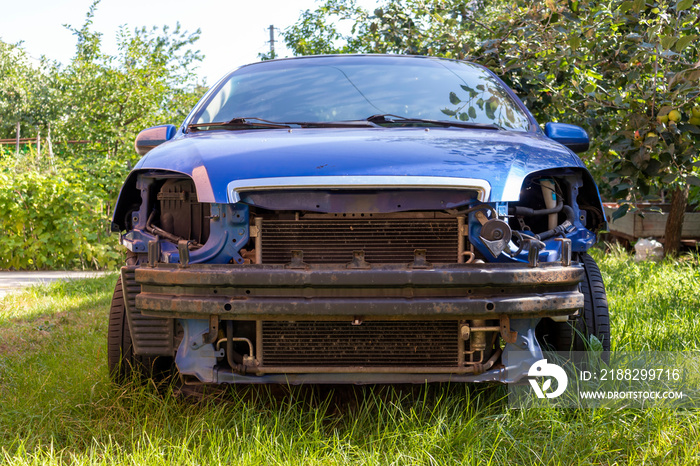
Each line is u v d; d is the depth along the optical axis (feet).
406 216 8.86
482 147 9.71
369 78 12.91
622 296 18.04
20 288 24.93
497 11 26.25
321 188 8.72
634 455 7.81
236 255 8.93
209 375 8.84
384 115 11.55
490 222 8.44
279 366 8.87
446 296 8.35
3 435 8.68
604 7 16.98
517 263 8.55
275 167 8.93
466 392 9.31
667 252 30.91
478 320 8.73
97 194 35.53
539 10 18.06
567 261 8.83
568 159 9.96
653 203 33.83
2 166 38.40
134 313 9.37
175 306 8.56
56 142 65.16
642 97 15.37
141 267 8.98
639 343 12.26
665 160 14.29
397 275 8.24
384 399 9.87
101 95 55.67
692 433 8.27
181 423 9.00
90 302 20.61
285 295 8.37
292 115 11.92
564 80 20.25
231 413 9.18
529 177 9.73
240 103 12.50
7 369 11.94
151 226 9.73
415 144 9.57
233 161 9.20
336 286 8.29
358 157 9.03
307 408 9.87
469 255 8.90
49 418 9.23
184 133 11.85
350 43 46.21
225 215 8.95
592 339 10.12
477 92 12.71
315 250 8.89
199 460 7.71
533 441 8.27
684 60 14.40
